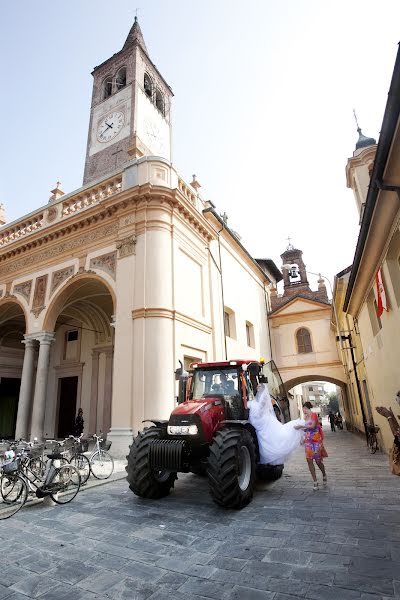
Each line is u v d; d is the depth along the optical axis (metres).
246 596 3.11
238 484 5.72
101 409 17.16
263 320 24.73
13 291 16.28
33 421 13.35
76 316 18.58
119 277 12.77
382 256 7.94
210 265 16.16
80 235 14.66
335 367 23.91
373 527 4.63
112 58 27.98
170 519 5.32
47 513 5.81
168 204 13.30
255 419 7.23
